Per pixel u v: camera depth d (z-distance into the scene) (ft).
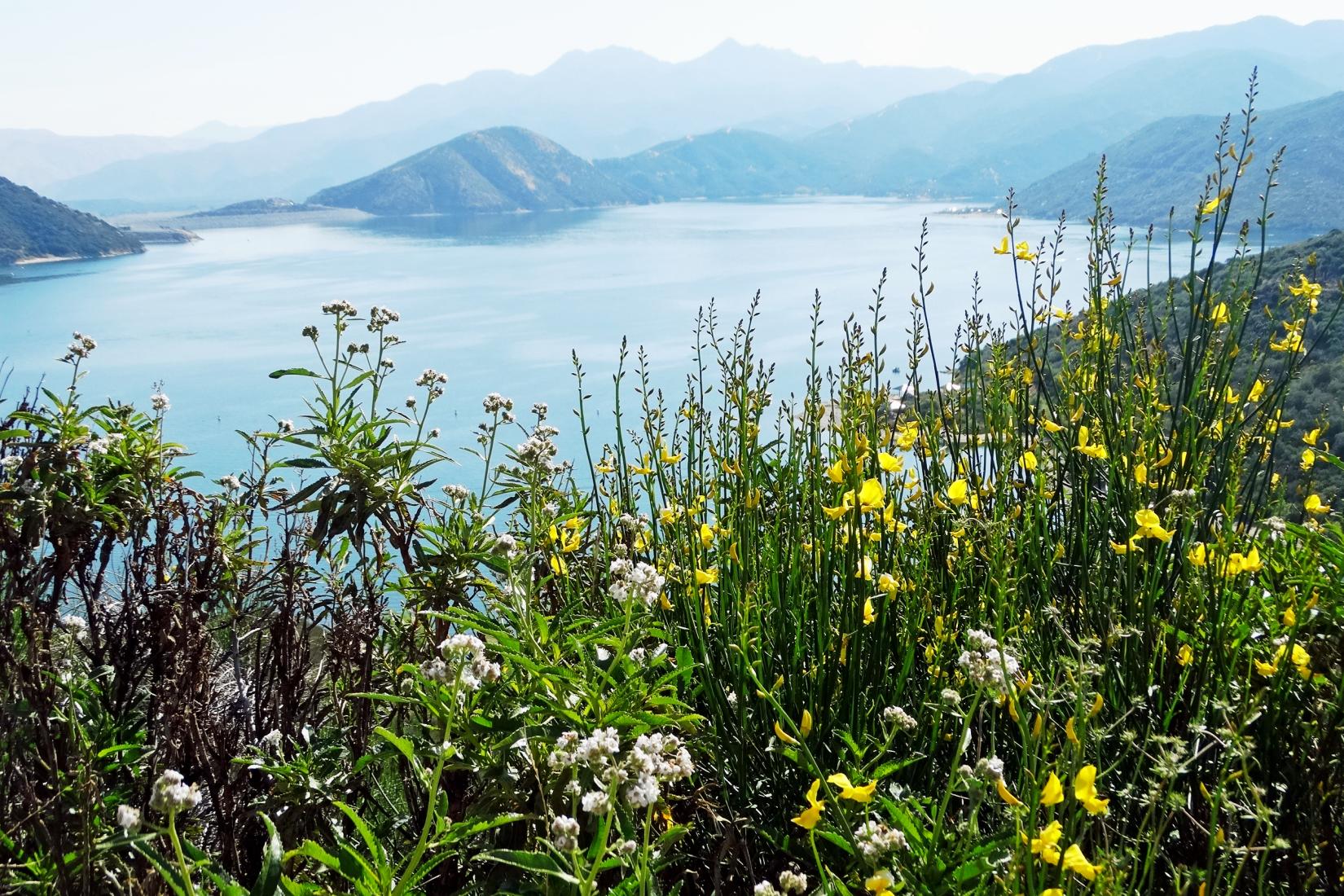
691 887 6.53
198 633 7.46
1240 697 5.33
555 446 9.08
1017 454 8.26
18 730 6.61
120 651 8.25
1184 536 6.77
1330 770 5.32
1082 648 5.05
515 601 6.82
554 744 5.80
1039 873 4.37
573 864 4.39
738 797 6.66
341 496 8.06
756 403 8.09
